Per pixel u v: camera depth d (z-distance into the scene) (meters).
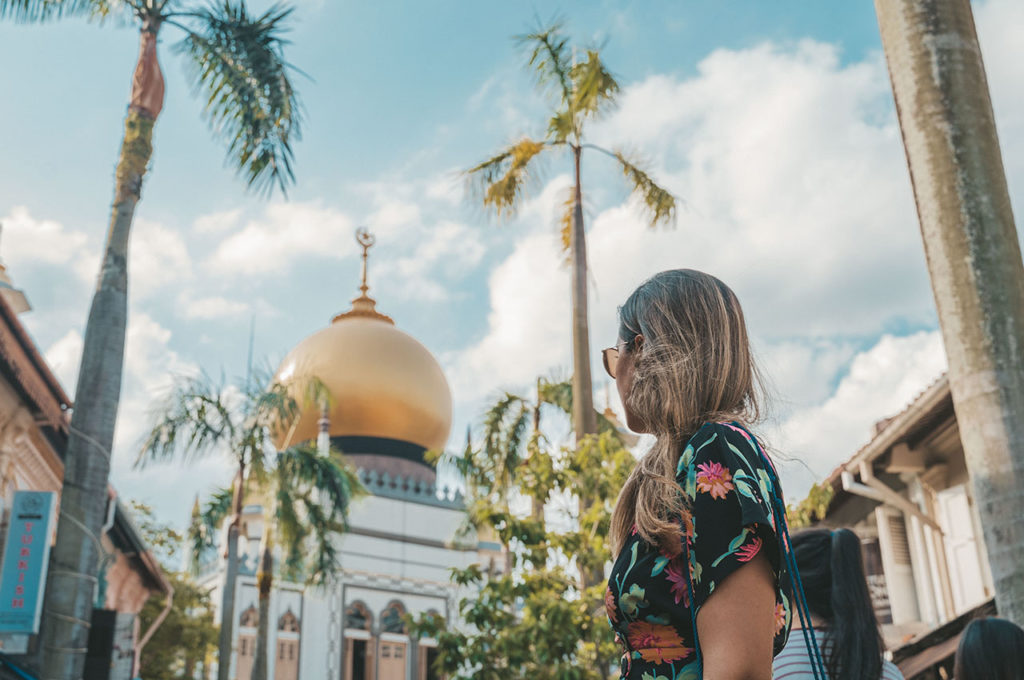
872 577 17.16
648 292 2.01
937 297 5.11
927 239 5.17
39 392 14.74
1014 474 4.71
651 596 1.73
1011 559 4.65
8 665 13.18
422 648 39.91
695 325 1.93
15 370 13.77
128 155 11.98
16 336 13.63
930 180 5.16
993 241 5.00
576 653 12.42
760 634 1.58
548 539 12.84
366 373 43.06
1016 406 4.79
